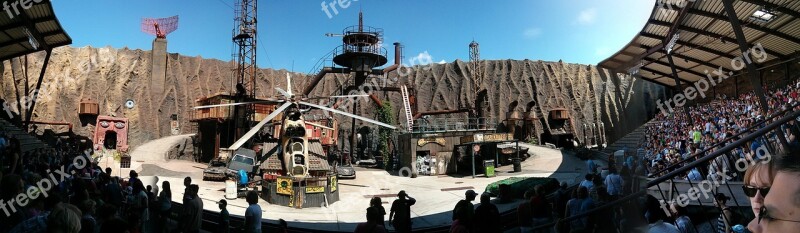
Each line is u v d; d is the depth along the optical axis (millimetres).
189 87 60938
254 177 26391
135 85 56625
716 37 23484
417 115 53438
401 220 11789
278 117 42312
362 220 17547
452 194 24594
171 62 60344
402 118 66250
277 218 17703
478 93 56000
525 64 70750
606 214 6578
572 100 67875
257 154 33875
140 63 58219
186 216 9977
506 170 36531
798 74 23156
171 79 59156
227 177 30344
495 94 68438
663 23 21516
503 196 19344
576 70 71562
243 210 19438
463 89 68812
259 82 68625
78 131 48656
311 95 70938
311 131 41375
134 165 36562
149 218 11820
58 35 27109
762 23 21234
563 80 69938
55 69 51781
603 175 12055
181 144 47781
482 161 37312
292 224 16312
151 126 54906
